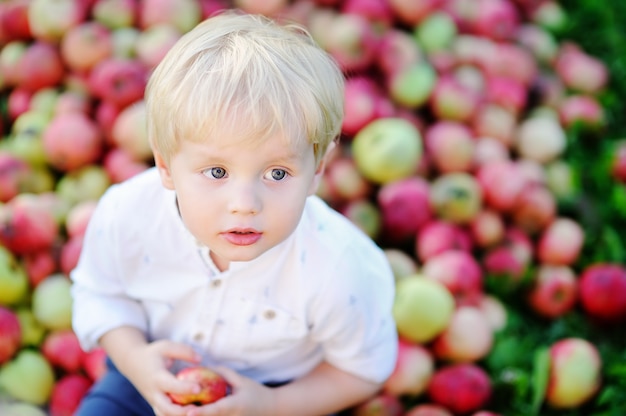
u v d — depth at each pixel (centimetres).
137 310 149
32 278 196
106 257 143
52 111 231
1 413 176
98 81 224
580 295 212
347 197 224
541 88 260
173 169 117
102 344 148
